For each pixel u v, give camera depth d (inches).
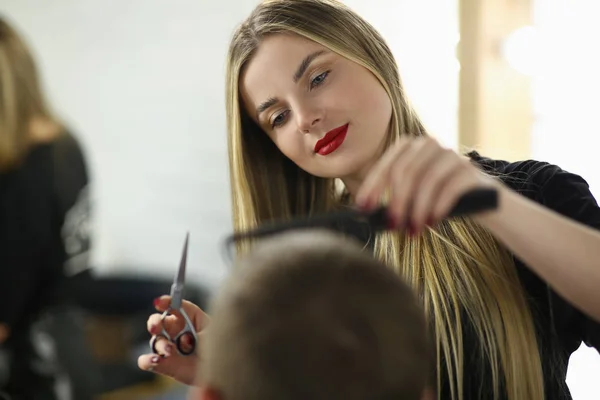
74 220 83.6
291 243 22.7
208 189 112.7
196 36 111.1
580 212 34.8
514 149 80.7
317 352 20.3
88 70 124.5
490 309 37.3
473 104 79.0
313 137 41.3
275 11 42.4
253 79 43.0
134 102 119.6
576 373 77.1
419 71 84.0
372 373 20.5
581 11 76.9
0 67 78.7
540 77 79.8
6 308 77.7
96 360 100.3
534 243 27.9
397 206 25.6
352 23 42.3
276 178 49.7
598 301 27.8
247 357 20.7
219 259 112.3
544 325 37.8
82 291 86.4
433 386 37.7
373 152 41.5
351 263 21.7
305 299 20.9
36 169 79.4
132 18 118.0
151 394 104.9
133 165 120.8
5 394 76.7
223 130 109.8
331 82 40.9
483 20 78.4
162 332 38.5
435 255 39.3
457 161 26.1
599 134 76.5
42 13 129.0
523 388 36.3
